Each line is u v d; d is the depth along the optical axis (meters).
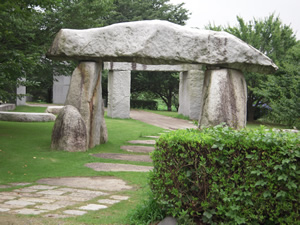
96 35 9.45
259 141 3.52
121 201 5.07
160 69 19.88
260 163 3.48
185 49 8.91
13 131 12.12
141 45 8.91
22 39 11.74
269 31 21.23
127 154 9.59
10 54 9.83
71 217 4.27
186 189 3.91
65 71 14.08
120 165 8.08
